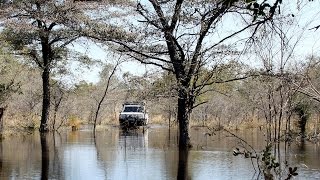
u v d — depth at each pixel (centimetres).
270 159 736
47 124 3148
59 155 1816
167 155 1791
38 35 2881
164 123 4359
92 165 1545
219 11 920
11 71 2994
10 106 3656
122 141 2411
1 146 2170
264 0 462
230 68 1853
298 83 850
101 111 4462
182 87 1944
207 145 2120
